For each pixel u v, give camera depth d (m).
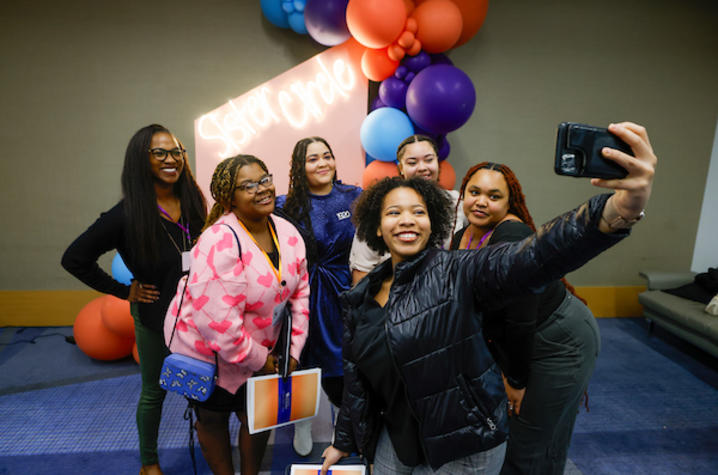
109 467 2.04
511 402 1.53
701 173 3.95
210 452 1.62
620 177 0.67
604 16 3.62
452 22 2.83
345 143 3.42
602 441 2.32
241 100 3.35
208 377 1.42
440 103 2.70
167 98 3.39
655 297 3.50
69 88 3.31
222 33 3.33
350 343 1.22
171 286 1.70
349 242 1.99
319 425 2.41
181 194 1.78
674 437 2.37
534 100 3.71
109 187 3.48
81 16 3.21
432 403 1.03
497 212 1.51
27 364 2.99
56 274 3.56
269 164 3.43
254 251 1.42
